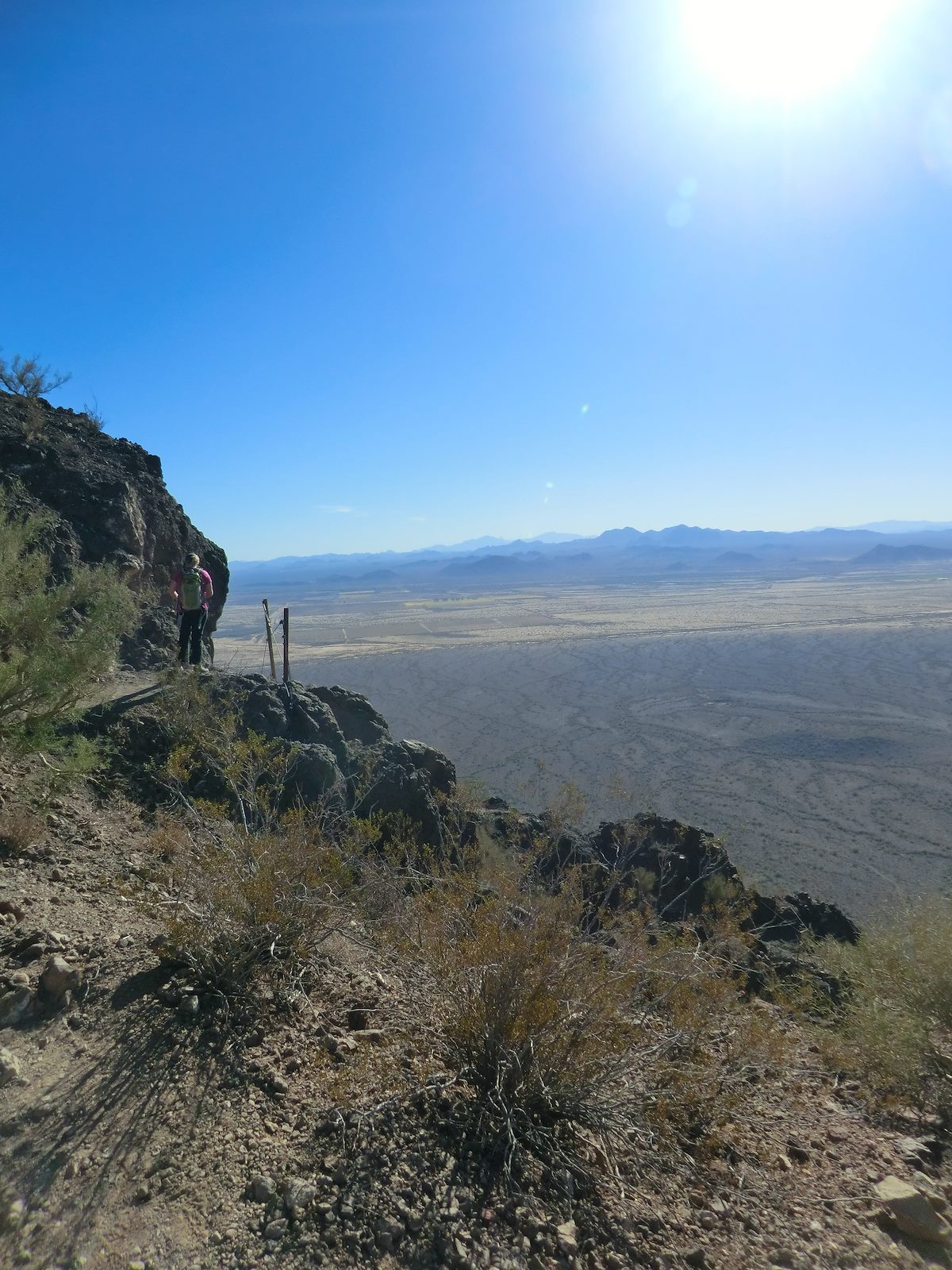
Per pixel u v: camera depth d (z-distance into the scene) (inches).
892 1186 142.9
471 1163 121.7
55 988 146.2
